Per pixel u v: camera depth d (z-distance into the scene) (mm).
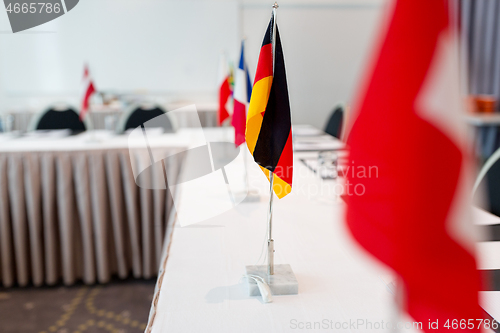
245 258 1041
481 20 4812
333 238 1162
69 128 3031
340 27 5141
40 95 4914
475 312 429
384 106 417
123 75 4941
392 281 898
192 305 828
